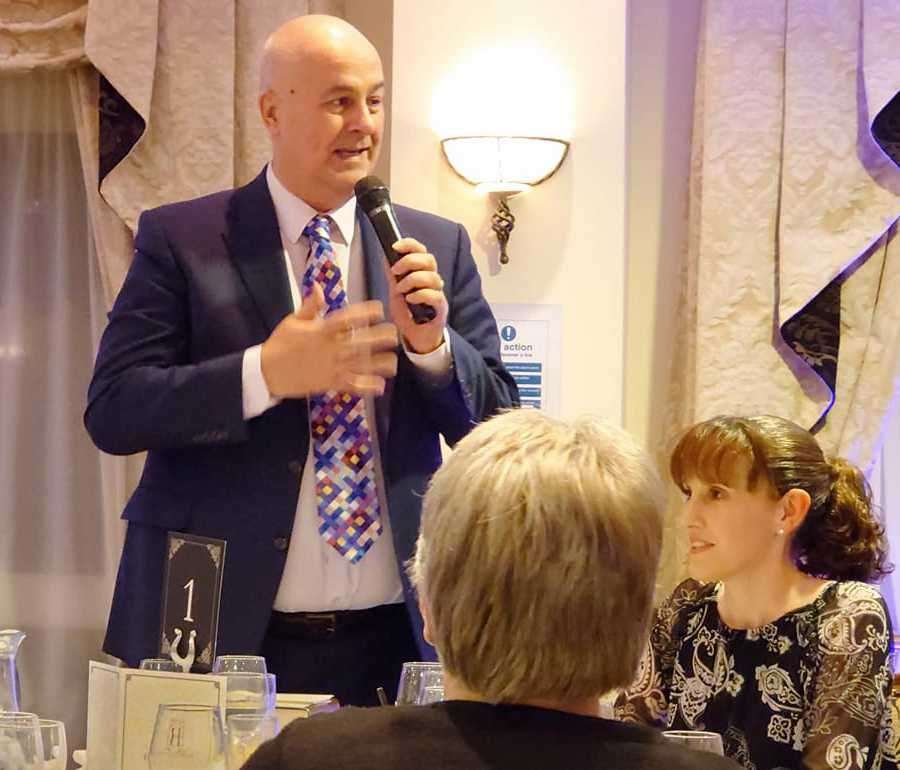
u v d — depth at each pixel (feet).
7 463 17.71
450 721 4.49
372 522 9.59
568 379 16.06
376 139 10.05
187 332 9.87
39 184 17.78
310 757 4.45
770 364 16.30
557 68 16.11
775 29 16.39
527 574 4.44
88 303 17.78
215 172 16.67
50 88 17.61
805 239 16.10
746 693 8.82
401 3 16.25
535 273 16.10
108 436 9.52
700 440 8.80
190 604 7.74
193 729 6.52
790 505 8.71
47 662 17.66
